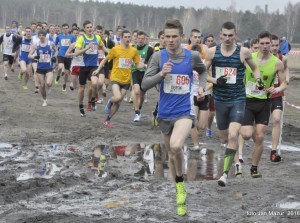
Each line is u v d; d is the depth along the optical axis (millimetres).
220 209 7742
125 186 9047
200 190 8734
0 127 14695
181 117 7539
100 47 17203
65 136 13734
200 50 13031
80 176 9609
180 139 7281
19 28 34125
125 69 14891
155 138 13875
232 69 8844
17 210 7633
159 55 7566
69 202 8078
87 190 8766
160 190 8797
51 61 18766
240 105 8852
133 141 13375
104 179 9492
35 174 9703
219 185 8594
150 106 20781
